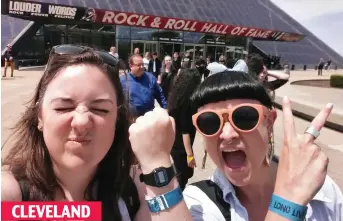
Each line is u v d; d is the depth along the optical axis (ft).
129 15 37.52
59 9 34.68
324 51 72.33
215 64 2.19
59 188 1.48
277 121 11.41
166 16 41.32
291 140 1.52
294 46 67.77
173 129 1.49
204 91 1.81
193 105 1.91
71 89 1.35
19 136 1.48
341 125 10.98
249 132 1.72
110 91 1.44
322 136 10.42
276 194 1.49
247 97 1.79
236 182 1.81
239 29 45.29
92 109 1.38
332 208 1.91
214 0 49.83
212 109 1.79
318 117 1.55
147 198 1.45
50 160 1.45
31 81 22.18
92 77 1.38
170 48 43.24
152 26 39.75
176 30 41.83
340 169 7.15
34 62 37.86
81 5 36.42
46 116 1.35
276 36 50.60
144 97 5.90
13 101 12.87
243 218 1.78
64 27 38.63
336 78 34.24
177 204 1.44
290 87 30.22
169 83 8.28
